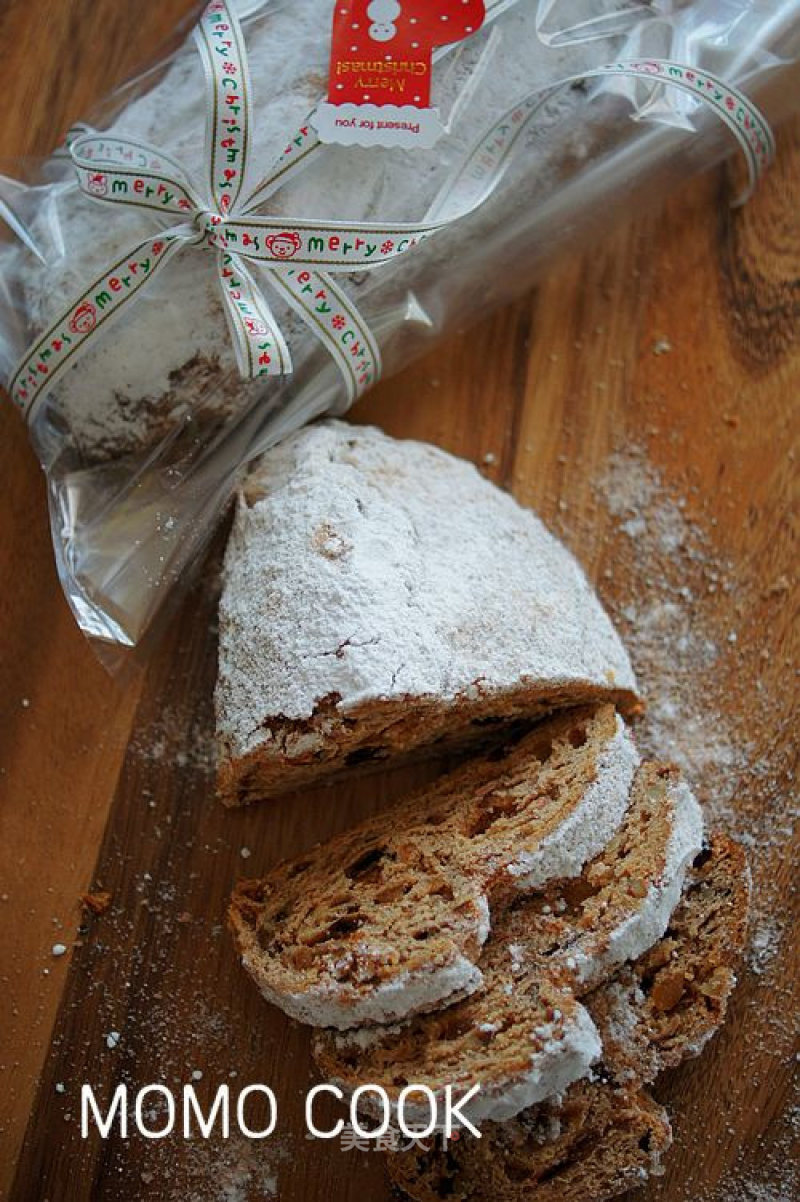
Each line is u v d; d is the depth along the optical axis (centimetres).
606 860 40
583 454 47
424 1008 38
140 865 43
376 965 38
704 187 48
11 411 45
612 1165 40
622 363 47
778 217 48
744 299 47
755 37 44
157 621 44
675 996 41
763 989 43
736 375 47
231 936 42
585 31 42
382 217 41
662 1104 42
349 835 42
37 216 42
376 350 43
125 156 41
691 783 44
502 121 41
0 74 46
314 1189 41
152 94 43
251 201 40
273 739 40
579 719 42
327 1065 39
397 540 41
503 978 39
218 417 43
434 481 43
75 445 43
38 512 45
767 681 45
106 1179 41
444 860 40
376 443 43
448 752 44
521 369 47
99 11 47
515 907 40
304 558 40
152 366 41
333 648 39
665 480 46
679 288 47
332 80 41
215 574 45
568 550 45
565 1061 38
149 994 43
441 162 41
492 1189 40
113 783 44
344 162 41
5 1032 42
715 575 46
